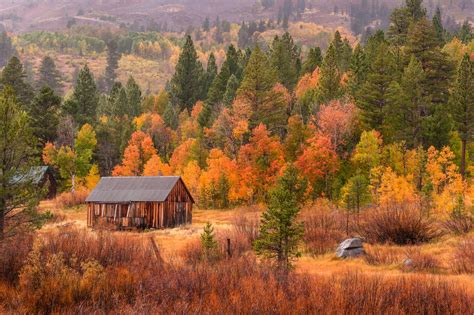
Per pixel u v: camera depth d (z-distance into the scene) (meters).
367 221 31.83
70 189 85.69
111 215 53.12
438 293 11.17
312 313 9.92
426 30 92.25
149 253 17.42
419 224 28.12
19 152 19.59
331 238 28.95
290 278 13.11
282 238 19.50
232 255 21.81
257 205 66.06
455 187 50.69
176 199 53.69
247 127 82.31
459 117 65.94
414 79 77.19
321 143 65.00
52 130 94.69
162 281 12.44
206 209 69.94
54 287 11.77
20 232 18.28
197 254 22.45
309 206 53.75
